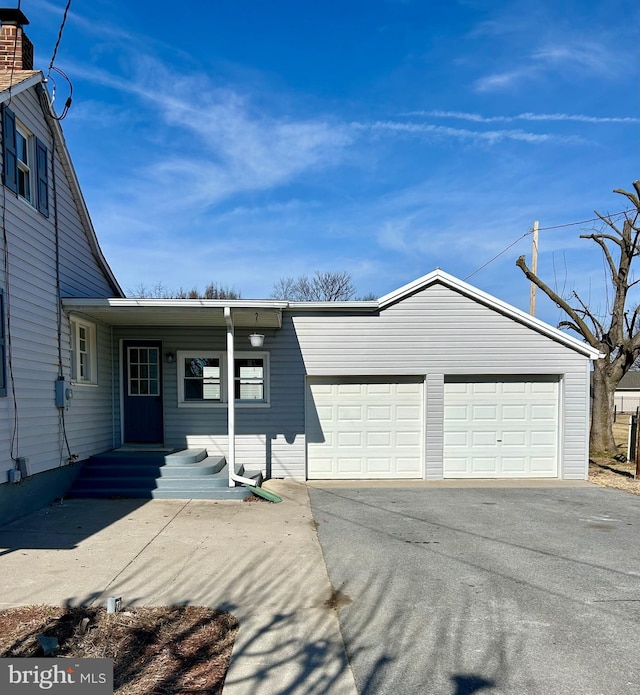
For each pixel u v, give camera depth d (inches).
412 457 396.8
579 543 225.9
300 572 184.5
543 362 394.9
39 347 275.9
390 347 391.9
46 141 289.7
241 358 389.1
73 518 257.9
